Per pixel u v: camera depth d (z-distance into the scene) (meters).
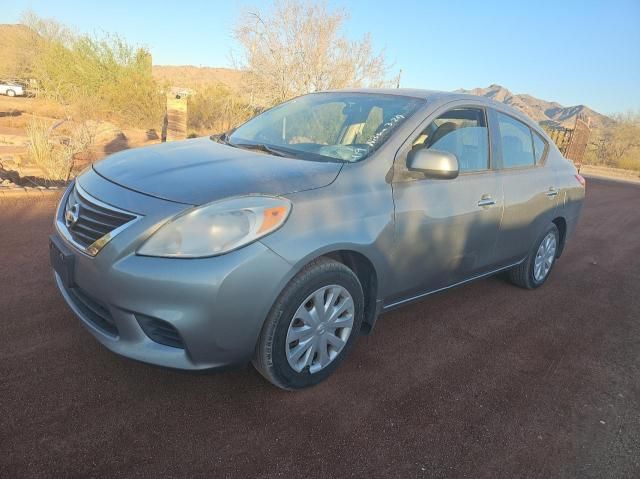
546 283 5.35
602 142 36.62
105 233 2.51
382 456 2.47
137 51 21.77
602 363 3.70
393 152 3.19
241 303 2.42
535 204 4.43
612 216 10.09
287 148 3.45
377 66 15.94
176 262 2.35
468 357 3.55
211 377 2.93
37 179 7.80
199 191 2.53
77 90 19.70
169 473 2.22
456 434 2.70
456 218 3.52
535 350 3.78
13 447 2.26
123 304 2.40
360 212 2.88
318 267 2.70
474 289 4.90
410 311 4.21
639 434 2.88
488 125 4.03
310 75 15.54
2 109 21.62
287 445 2.46
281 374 2.72
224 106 16.69
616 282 5.67
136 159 3.11
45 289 3.81
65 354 3.01
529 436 2.76
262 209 2.50
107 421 2.49
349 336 3.03
